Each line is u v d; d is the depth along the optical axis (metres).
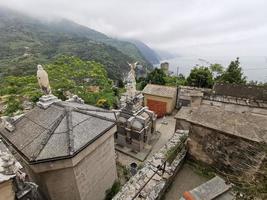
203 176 8.27
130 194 7.45
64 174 10.16
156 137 23.30
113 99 28.70
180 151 9.24
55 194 10.67
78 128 10.91
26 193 8.48
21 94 20.44
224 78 33.69
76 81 25.95
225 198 5.34
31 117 12.12
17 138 10.98
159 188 7.16
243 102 20.78
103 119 12.72
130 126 19.78
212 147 8.12
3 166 7.04
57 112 11.56
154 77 40.09
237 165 7.44
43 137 10.11
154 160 8.91
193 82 36.97
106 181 13.76
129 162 18.92
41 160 9.05
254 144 6.75
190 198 5.21
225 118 8.00
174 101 30.77
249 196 5.34
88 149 10.65
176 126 20.05
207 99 22.36
